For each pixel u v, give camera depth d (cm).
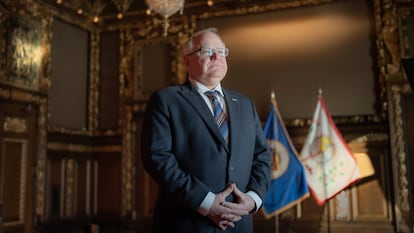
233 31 671
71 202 688
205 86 188
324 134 561
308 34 630
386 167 570
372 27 601
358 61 602
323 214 590
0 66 571
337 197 588
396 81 574
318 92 613
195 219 165
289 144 562
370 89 592
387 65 581
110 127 735
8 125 580
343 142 555
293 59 632
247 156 182
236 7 667
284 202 545
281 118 624
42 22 652
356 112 595
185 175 164
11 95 585
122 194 701
